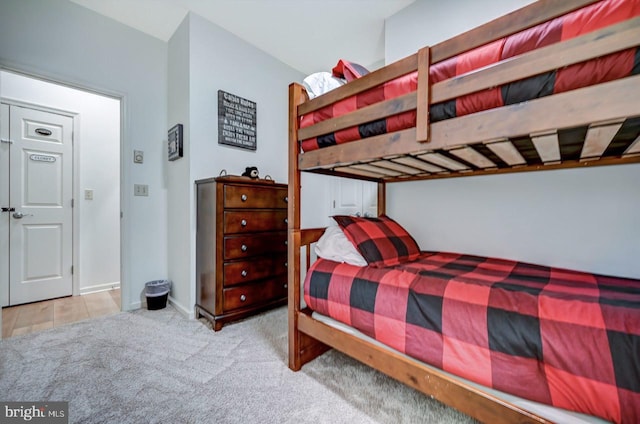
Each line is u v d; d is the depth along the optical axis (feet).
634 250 4.67
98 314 7.93
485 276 4.19
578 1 2.38
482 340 3.07
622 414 2.32
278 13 7.67
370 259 4.85
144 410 4.06
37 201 9.07
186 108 7.77
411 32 7.24
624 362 2.36
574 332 2.62
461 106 3.11
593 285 3.75
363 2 7.19
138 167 8.44
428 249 7.21
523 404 2.84
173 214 8.61
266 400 4.29
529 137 3.10
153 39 8.77
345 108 4.34
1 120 8.43
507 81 2.73
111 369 5.09
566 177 5.28
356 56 9.93
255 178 8.07
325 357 5.64
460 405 3.20
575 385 2.54
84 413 3.99
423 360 3.52
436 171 6.10
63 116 9.59
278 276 8.23
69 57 7.26
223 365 5.28
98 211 10.34
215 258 6.84
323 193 11.95
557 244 5.37
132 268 8.31
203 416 3.94
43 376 4.85
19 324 7.22
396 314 3.80
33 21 6.75
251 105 9.19
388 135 3.78
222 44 8.38
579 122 2.44
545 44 2.56
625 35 2.18
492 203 6.18
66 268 9.61
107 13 7.73
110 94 7.93
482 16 6.12
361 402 4.26
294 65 10.60
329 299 4.68
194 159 7.74
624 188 4.76
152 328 6.92
